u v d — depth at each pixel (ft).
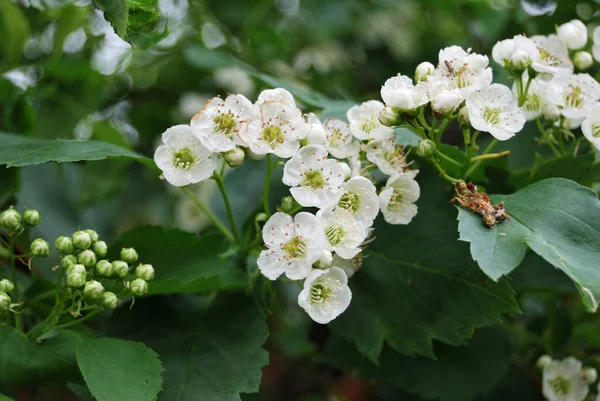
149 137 1.74
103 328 1.26
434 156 1.27
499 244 1.16
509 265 1.14
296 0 1.77
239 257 1.29
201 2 1.69
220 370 1.22
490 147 1.30
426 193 1.30
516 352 1.47
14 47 1.51
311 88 1.76
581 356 1.43
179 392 1.20
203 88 1.74
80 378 1.20
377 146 1.24
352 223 1.18
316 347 1.51
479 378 1.34
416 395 1.42
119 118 1.73
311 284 1.17
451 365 1.35
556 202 1.18
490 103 1.21
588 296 1.11
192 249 1.30
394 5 1.77
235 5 1.72
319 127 1.21
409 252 1.29
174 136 1.19
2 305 1.18
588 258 1.15
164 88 1.74
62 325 1.20
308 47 1.80
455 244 1.27
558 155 1.31
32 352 1.19
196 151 1.19
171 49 1.69
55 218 1.56
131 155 1.26
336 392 1.72
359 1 1.77
